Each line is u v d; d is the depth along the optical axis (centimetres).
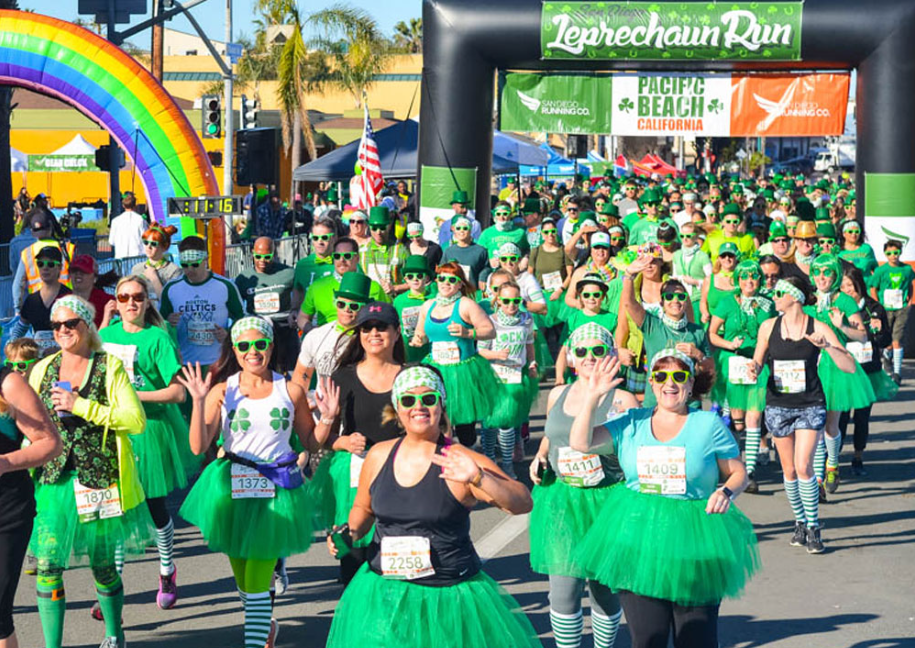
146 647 770
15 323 1139
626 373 1026
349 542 734
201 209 2256
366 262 1440
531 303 1355
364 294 911
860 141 2219
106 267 1758
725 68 2264
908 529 1055
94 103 2345
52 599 707
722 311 1189
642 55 2214
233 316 1159
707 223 1898
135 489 726
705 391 653
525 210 2011
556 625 686
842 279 1254
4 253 2169
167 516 845
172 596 849
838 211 2752
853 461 1270
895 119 2170
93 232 3400
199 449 719
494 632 550
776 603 859
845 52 2180
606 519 637
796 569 942
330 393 731
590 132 2317
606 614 682
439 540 548
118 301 851
